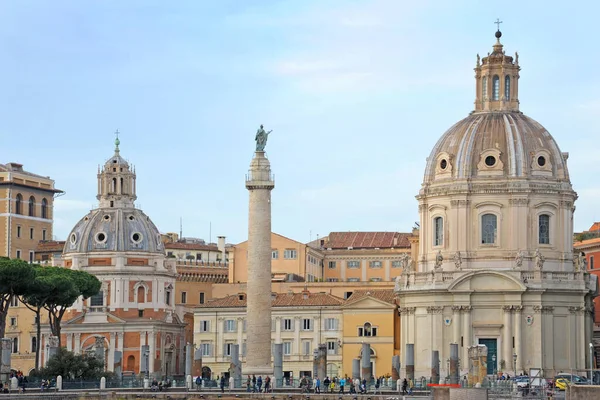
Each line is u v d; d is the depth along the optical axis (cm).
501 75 19125
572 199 18700
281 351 16262
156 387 15412
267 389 15400
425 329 18388
